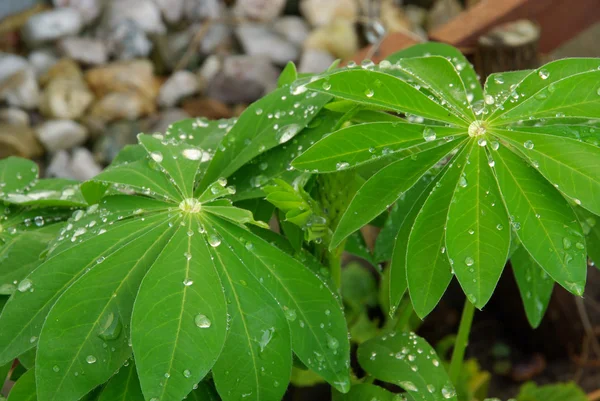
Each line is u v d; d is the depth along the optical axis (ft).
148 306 1.41
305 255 1.63
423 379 1.57
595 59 1.53
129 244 1.49
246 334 1.46
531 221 1.44
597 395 2.72
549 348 2.93
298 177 1.61
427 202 1.48
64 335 1.43
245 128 1.64
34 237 1.62
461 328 1.86
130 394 1.51
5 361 1.45
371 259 1.76
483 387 2.67
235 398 1.45
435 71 1.57
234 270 1.49
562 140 1.46
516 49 2.57
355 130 1.50
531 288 1.69
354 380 1.68
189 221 1.51
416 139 1.50
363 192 1.49
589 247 1.65
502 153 1.49
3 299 1.56
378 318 2.83
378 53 2.73
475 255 1.44
